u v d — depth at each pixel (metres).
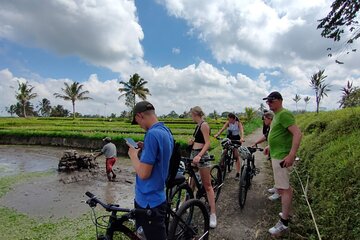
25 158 18.88
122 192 10.28
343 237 3.83
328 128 10.05
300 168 8.31
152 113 2.80
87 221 6.82
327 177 5.64
